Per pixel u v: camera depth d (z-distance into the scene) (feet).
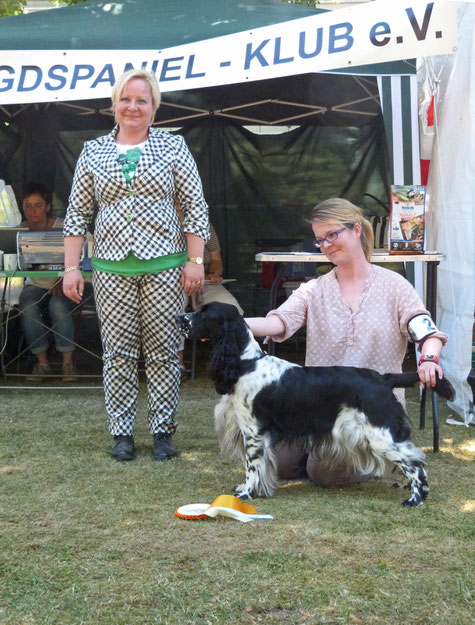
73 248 12.10
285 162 26.18
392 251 14.05
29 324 19.38
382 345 10.80
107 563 8.18
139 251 11.48
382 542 8.73
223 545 8.64
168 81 15.29
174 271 11.77
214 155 26.35
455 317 15.42
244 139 26.27
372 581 7.69
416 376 10.00
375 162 25.76
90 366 21.01
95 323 24.04
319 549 8.52
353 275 10.77
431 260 13.84
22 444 13.28
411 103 16.10
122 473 11.55
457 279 15.47
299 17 17.03
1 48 16.37
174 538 8.87
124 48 16.34
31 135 25.63
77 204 12.00
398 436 9.89
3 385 18.85
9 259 17.71
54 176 25.93
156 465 11.98
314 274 22.88
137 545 8.67
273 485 10.47
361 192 25.99
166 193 11.62
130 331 12.05
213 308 10.09
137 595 7.43
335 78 23.35
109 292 11.75
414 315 10.48
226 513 9.42
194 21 16.79
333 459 10.16
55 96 15.52
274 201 26.35
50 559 8.30
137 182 11.38
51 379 19.62
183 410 15.96
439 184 16.57
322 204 10.64
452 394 10.03
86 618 7.00
